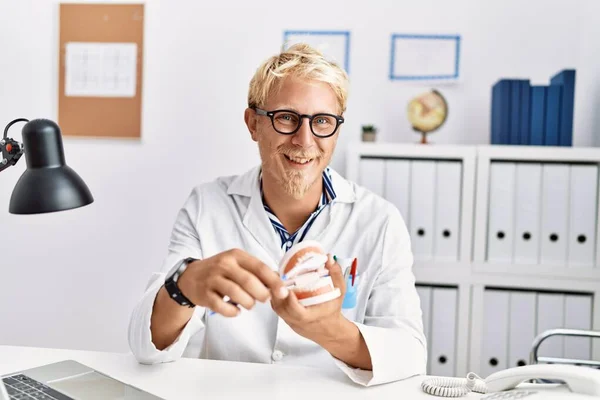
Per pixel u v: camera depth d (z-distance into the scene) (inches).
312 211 52.2
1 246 98.8
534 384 36.8
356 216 52.6
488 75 86.8
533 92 77.4
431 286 78.9
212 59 92.7
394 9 88.3
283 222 52.6
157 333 39.8
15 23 96.3
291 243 52.3
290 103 45.9
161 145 94.5
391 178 78.2
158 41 93.6
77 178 39.3
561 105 76.9
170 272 35.8
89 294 97.6
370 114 89.4
